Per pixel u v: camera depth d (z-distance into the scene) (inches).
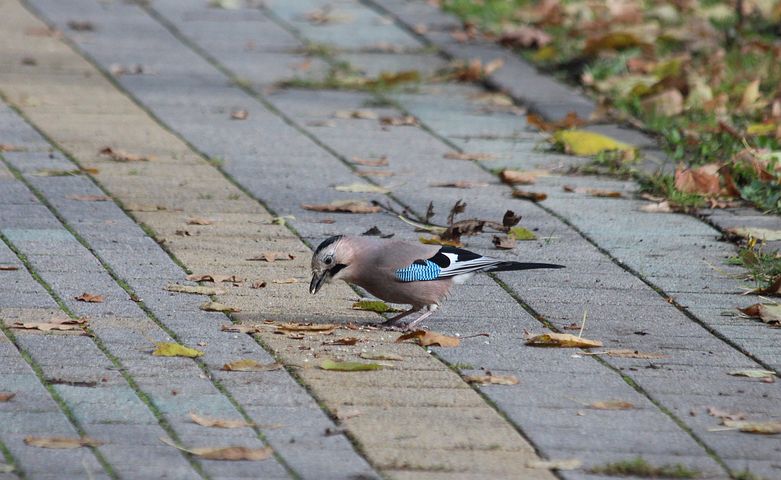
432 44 790.5
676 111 653.3
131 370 346.3
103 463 290.0
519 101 686.5
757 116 643.5
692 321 405.1
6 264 430.3
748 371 360.2
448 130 634.8
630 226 502.6
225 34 802.8
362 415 321.7
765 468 299.0
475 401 333.7
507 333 390.6
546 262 458.0
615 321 402.6
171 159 569.3
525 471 293.0
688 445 310.3
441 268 390.6
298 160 577.0
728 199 539.5
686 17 846.5
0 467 285.4
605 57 746.8
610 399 337.7
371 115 654.5
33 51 743.7
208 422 312.7
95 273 427.5
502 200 531.8
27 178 530.3
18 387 330.6
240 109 656.4
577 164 585.6
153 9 860.6
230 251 456.8
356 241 394.3
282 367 353.7
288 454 298.2
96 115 631.8
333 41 792.9
